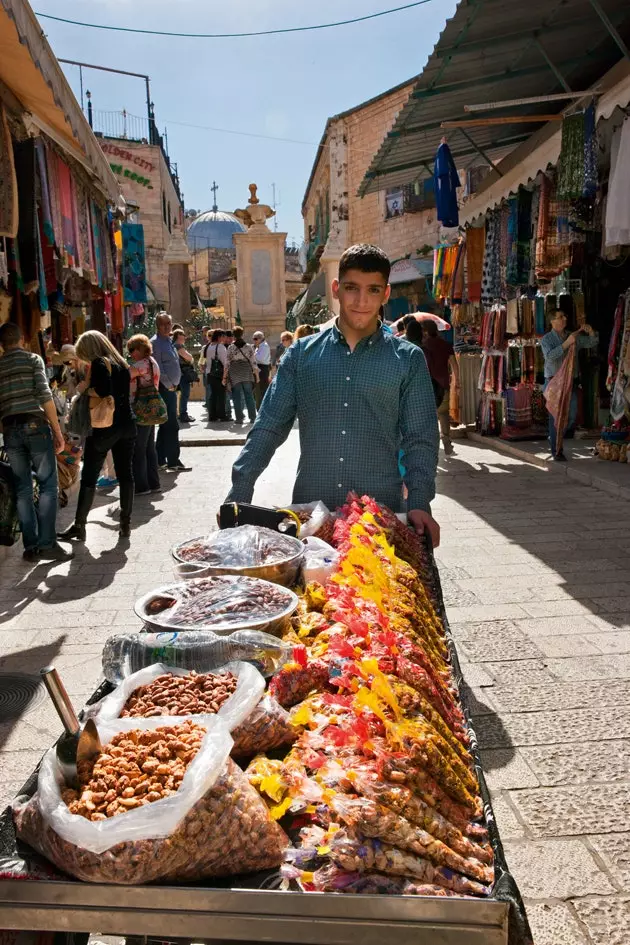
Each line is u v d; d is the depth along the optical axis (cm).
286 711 162
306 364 290
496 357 1183
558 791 290
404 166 1216
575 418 1150
